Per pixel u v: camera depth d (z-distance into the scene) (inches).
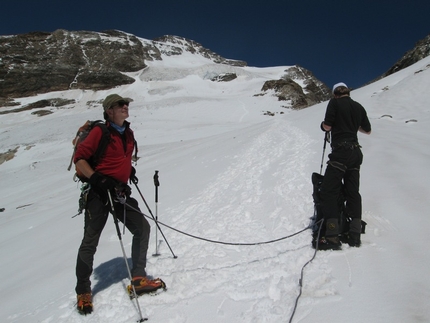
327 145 460.4
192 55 6254.9
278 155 483.5
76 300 164.1
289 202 263.3
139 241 163.2
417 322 110.4
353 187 176.4
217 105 2866.6
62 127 2135.8
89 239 154.9
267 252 184.1
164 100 3002.0
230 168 473.4
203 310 137.6
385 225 187.6
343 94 186.4
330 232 170.2
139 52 5142.7
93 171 149.4
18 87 3907.5
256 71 6082.7
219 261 182.5
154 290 155.4
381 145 398.0
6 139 2020.2
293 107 2908.5
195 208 314.8
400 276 137.2
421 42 2336.4
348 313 120.2
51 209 537.6
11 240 380.2
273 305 133.0
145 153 1146.7
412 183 240.8
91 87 4092.0
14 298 190.7
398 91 1051.9
